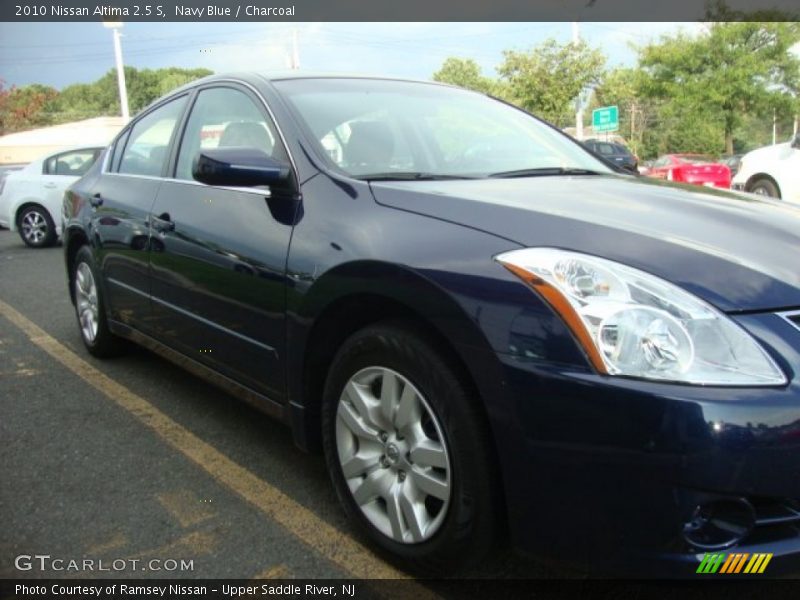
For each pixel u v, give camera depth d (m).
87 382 3.99
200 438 3.23
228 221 2.79
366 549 2.33
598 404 1.67
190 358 3.22
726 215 2.26
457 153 2.98
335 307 2.30
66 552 2.31
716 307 1.71
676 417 1.59
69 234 4.45
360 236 2.22
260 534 2.43
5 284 7.28
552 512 1.77
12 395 3.78
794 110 27.38
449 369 1.95
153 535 2.42
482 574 2.19
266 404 2.70
